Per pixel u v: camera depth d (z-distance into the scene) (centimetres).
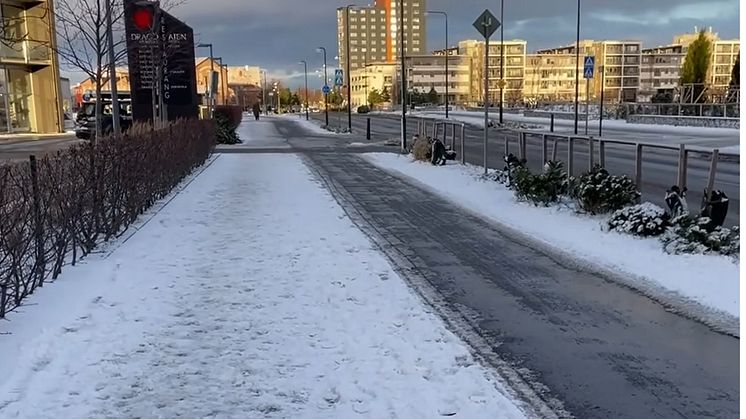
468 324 503
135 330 480
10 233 508
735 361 432
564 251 736
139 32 1716
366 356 436
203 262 680
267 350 445
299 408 366
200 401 373
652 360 436
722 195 751
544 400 378
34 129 3847
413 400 375
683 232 723
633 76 11975
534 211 984
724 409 368
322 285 597
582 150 2269
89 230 712
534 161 1873
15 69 3738
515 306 546
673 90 5272
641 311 532
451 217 964
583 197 930
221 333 476
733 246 687
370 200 1133
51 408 365
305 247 752
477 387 392
